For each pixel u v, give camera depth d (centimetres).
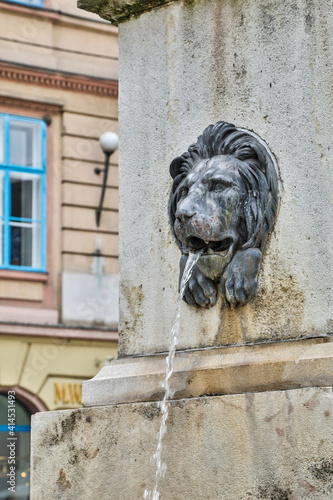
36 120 1223
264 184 235
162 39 262
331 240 223
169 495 231
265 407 217
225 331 238
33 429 261
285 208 232
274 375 220
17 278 1184
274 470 213
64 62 1239
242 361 229
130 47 270
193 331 244
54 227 1222
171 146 257
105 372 257
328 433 205
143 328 255
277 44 238
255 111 240
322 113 228
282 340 227
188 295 243
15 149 1206
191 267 241
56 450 255
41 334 1183
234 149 240
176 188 250
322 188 226
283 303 229
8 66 1199
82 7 274
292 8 236
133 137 265
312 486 206
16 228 1199
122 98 270
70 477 251
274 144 236
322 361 213
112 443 244
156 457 235
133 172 264
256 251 234
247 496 217
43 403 1175
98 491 245
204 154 245
